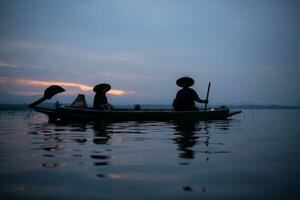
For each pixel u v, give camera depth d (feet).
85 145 18.57
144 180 10.57
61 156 14.83
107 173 11.50
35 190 9.46
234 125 37.47
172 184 10.14
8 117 56.80
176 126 33.78
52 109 40.83
